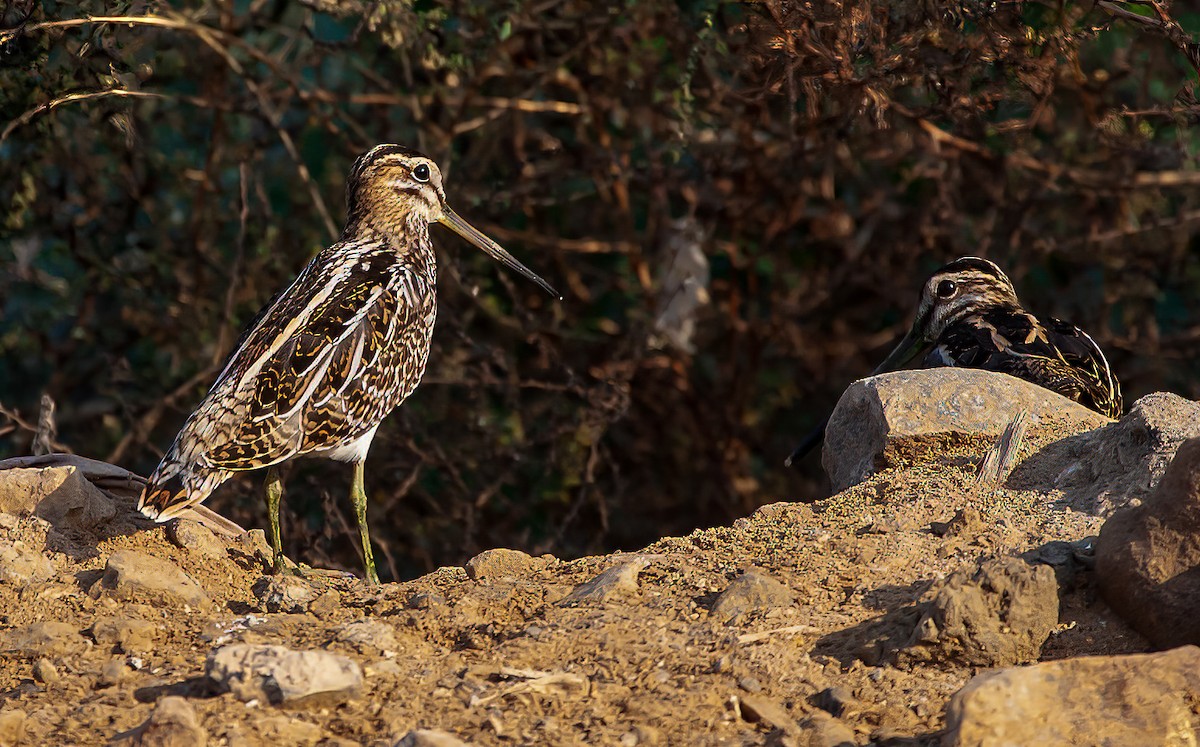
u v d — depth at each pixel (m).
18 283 15.84
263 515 13.21
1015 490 8.49
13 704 6.80
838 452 10.01
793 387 16.38
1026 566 6.77
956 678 6.57
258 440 8.69
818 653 6.85
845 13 10.38
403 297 9.70
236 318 14.85
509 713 6.45
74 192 15.35
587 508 15.40
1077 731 5.83
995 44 10.65
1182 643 6.54
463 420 14.69
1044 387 10.88
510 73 14.34
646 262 15.77
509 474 14.46
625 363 15.12
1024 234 15.90
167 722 6.14
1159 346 15.84
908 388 9.53
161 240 15.21
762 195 15.30
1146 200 15.64
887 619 6.98
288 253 15.10
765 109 13.46
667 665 6.81
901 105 11.78
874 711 6.32
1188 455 6.79
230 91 15.62
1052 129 14.65
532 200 15.04
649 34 13.53
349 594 8.26
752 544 8.12
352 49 13.88
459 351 14.51
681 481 16.23
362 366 9.20
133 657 7.29
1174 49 12.43
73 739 6.39
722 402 16.11
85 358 15.98
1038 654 6.67
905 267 16.06
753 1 10.48
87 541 8.75
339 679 6.56
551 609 7.47
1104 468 8.36
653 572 7.86
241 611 8.11
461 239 14.86
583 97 14.63
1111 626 6.80
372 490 14.48
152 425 14.07
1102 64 12.98
